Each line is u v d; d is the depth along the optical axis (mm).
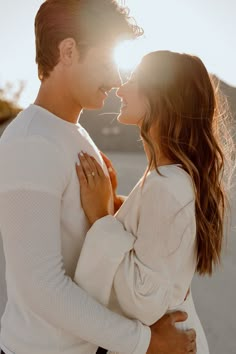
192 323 2098
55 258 1793
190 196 1926
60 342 1893
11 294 2014
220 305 4723
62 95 2016
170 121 2002
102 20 1956
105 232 1860
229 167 2197
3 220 1812
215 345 3924
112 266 1852
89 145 2053
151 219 1865
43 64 2018
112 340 1809
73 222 1920
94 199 1941
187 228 1901
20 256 1759
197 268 2049
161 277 1870
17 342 1943
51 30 1966
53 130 1897
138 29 2033
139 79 2045
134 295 1855
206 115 2043
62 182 1850
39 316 1896
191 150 2012
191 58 2035
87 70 1986
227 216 2240
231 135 2203
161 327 1933
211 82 2086
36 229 1761
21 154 1795
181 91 2004
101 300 1876
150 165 2018
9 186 1784
